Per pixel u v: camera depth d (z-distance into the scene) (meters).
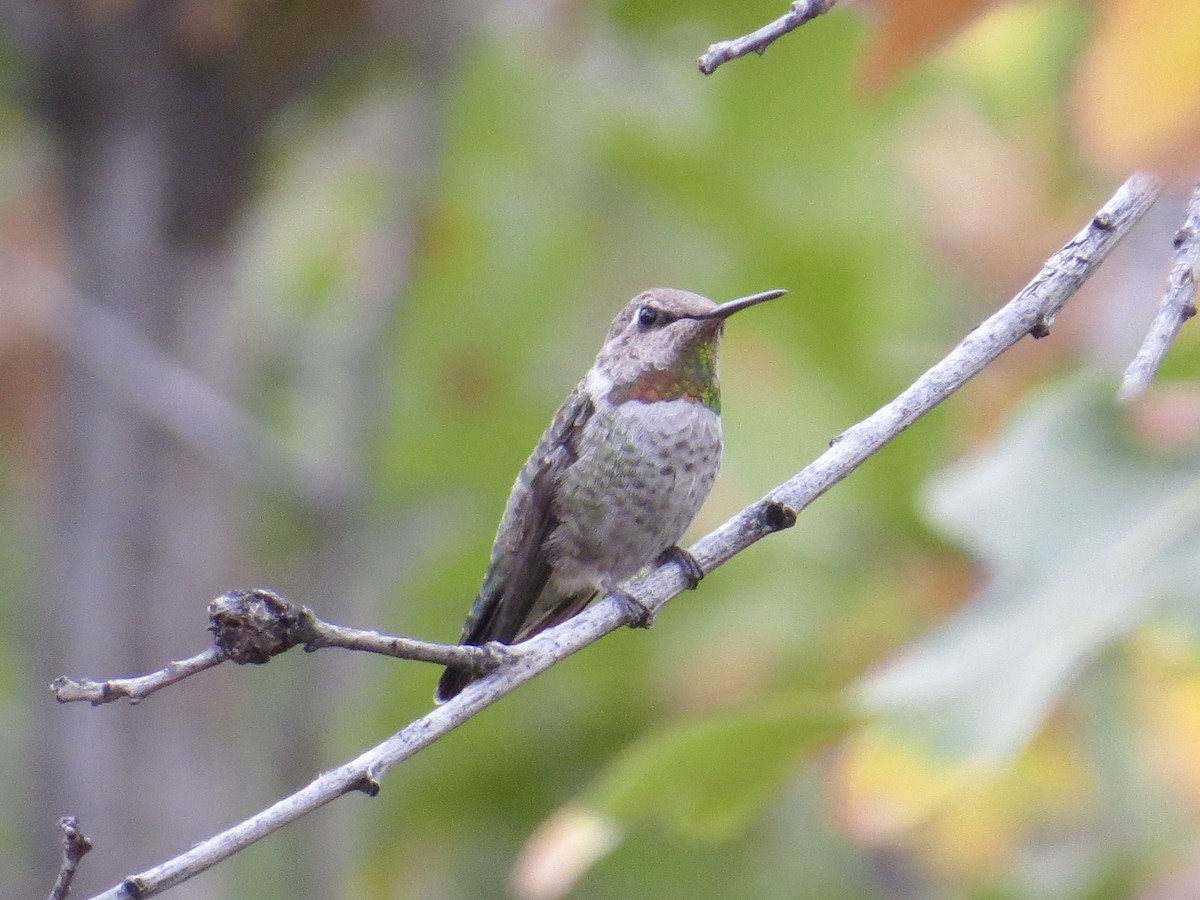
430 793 11.80
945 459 11.04
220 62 8.91
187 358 9.14
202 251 9.20
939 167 11.80
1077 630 5.57
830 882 11.64
